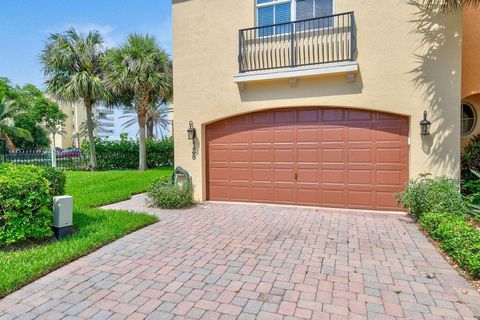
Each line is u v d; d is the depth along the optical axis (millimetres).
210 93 8633
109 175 14016
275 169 8305
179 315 3027
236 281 3756
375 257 4500
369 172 7457
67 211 5484
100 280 3799
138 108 16906
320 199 7902
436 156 6770
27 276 3754
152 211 7688
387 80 7066
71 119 65438
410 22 6875
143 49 15688
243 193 8641
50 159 16375
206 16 8602
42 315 3029
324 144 7816
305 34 7746
